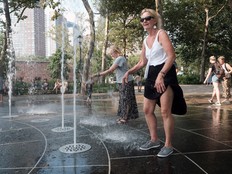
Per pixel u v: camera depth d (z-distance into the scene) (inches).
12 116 313.7
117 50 241.6
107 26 1132.5
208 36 1545.3
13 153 163.6
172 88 146.9
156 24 153.9
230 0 634.8
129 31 1263.5
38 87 859.4
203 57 1475.1
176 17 1390.3
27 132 219.6
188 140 185.0
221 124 241.3
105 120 269.1
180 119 268.8
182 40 1583.4
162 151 151.0
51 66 1454.2
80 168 137.1
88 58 767.1
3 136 207.5
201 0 1298.0
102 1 959.0
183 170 131.8
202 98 504.7
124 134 204.8
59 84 844.0
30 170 136.4
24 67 1477.6
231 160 144.6
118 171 132.0
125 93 246.7
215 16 1456.7
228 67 402.0
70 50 1503.4
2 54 854.5
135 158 149.3
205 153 156.4
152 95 154.0
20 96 716.7
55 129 228.4
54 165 142.0
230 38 1643.7
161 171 131.0
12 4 877.2
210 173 128.0
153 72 151.6
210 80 399.5
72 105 430.6
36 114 327.0
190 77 1450.5
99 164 141.6
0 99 524.1
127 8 926.4
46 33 1625.2
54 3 645.3
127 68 245.4
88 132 213.5
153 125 163.6
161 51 148.4
